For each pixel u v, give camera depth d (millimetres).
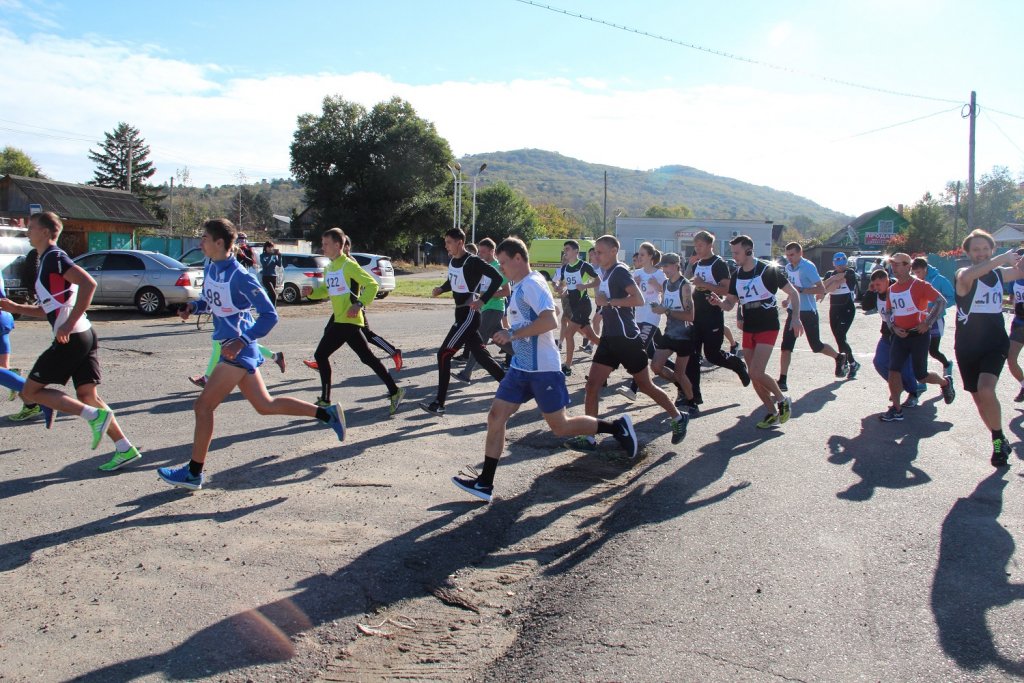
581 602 3510
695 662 2959
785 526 4430
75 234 35969
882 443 6461
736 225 51031
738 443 6457
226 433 6527
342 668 2998
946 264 34906
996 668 2928
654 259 8219
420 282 37781
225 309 4805
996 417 5695
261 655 3055
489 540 4312
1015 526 4449
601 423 5309
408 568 3902
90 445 6023
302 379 9344
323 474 5398
